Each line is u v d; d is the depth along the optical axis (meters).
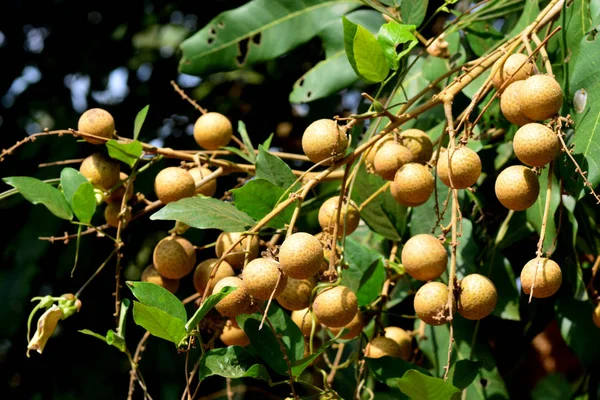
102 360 1.34
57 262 1.29
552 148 0.81
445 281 1.00
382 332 0.93
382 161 0.87
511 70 0.87
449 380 0.89
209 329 0.90
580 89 0.88
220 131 1.00
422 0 0.94
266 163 0.90
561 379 1.68
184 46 1.13
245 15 1.13
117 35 1.45
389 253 1.06
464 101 1.05
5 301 1.26
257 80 1.44
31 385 1.36
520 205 0.82
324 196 1.10
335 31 1.14
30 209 1.34
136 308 0.81
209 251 1.20
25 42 1.49
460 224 0.82
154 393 1.32
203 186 0.98
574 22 0.93
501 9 1.05
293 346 0.86
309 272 0.80
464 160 0.82
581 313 1.03
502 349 1.07
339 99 1.30
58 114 1.42
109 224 0.98
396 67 0.86
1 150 1.40
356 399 0.90
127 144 0.94
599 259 0.98
